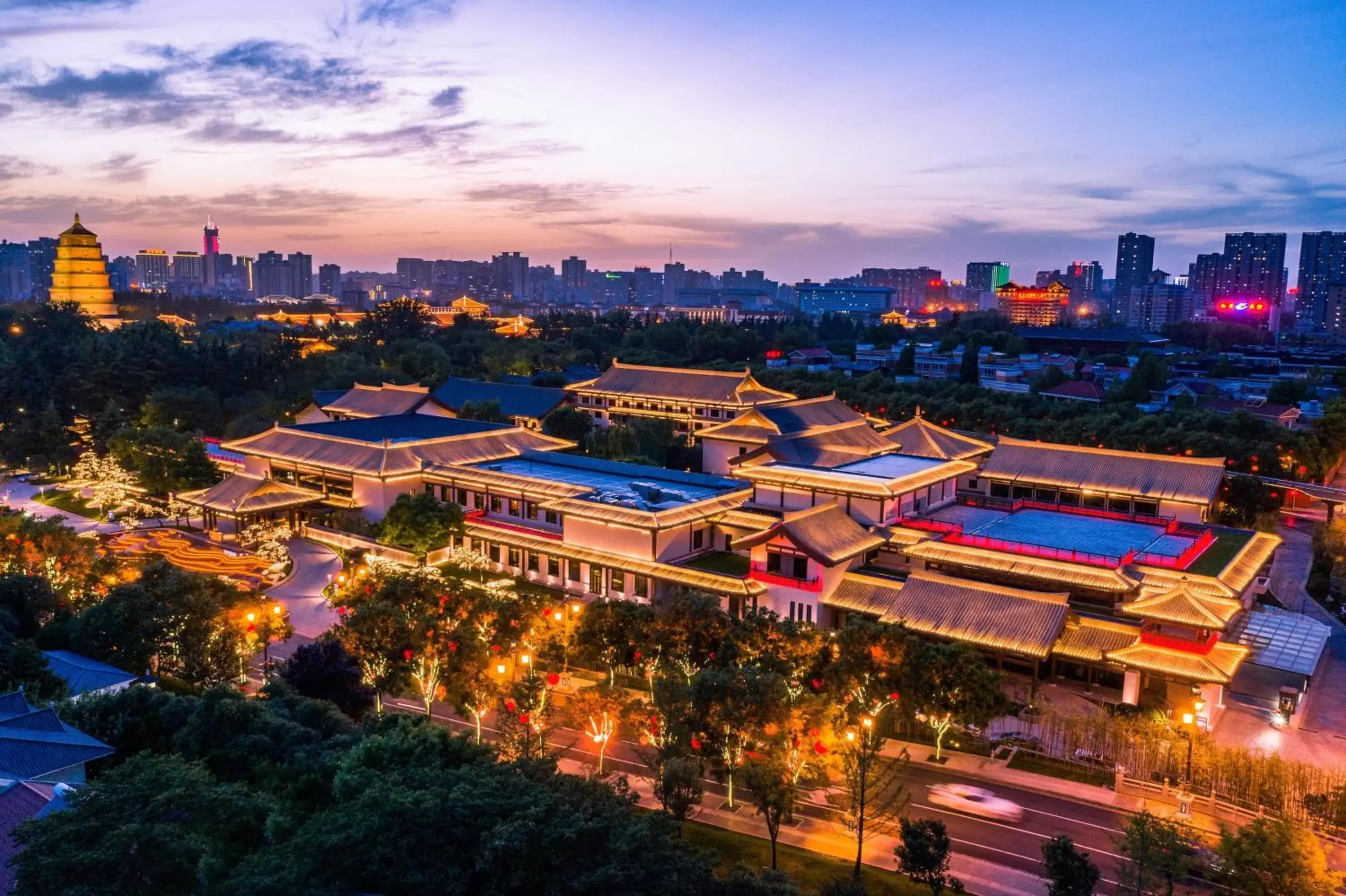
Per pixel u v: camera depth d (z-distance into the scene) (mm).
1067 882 40281
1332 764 58844
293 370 194250
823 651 61156
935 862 42719
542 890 34062
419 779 39062
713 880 35594
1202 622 62469
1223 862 42125
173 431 134250
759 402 150250
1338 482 142875
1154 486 94250
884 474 90812
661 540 84125
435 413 150500
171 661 65500
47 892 31953
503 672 59344
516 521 99375
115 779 38125
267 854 35188
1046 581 72750
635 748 60812
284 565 97125
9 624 65750
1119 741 56625
